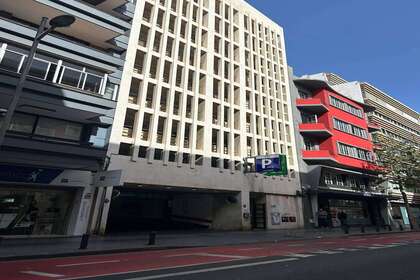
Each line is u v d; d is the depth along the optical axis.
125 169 20.78
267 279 6.52
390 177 38.69
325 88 38.16
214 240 17.23
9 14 17.77
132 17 23.38
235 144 29.31
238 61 32.16
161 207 35.62
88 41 20.67
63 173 17.69
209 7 31.05
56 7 17.39
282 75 36.72
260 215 29.67
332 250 12.41
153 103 23.77
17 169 15.94
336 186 35.06
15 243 13.27
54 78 16.95
